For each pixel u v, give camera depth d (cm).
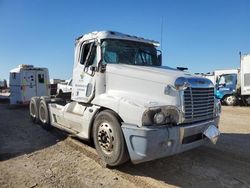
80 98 727
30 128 1023
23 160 661
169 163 643
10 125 1087
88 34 728
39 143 808
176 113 545
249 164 644
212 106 627
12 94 1775
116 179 553
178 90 547
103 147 614
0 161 654
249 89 2162
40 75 1747
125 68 627
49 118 966
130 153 548
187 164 639
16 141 833
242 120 1319
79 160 656
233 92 2328
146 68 631
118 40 706
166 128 529
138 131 525
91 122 664
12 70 1775
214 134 601
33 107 1123
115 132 578
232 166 630
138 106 540
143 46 747
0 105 1934
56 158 672
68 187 516
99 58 671
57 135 901
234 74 2348
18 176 566
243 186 529
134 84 600
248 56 2159
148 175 575
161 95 560
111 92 635
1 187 514
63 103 960
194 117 572
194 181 549
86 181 543
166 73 581
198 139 592
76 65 758
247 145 805
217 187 524
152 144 517
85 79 712
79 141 809
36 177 561
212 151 737
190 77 577
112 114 590
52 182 537
